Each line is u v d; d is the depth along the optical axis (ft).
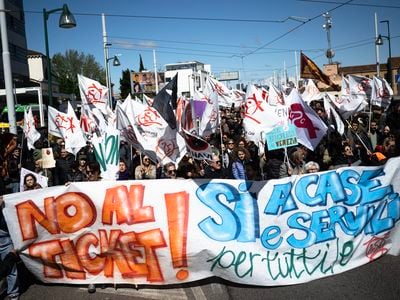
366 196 18.47
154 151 23.63
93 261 17.38
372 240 18.58
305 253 17.61
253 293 16.44
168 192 17.39
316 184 18.01
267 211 17.51
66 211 17.26
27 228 17.15
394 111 41.16
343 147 29.89
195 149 20.97
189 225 17.19
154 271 17.26
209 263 17.17
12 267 16.31
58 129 32.27
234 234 17.24
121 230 17.22
